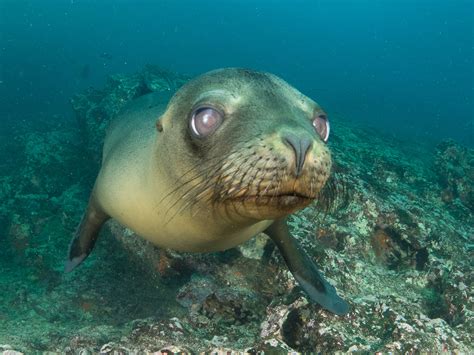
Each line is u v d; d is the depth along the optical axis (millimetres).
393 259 873
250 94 438
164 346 551
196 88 474
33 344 685
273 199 383
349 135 1624
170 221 517
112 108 1378
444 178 1264
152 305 849
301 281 653
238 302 700
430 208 1061
